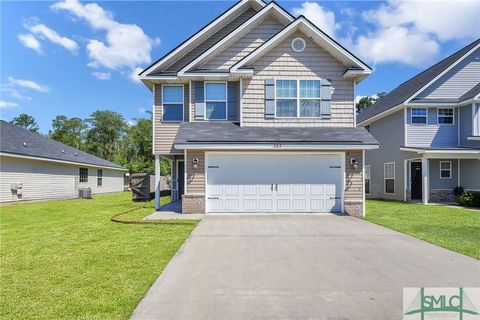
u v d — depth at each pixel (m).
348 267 5.36
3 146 17.97
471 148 16.56
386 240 7.42
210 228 8.88
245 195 11.80
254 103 12.71
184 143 10.98
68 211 14.16
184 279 4.78
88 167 27.39
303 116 12.73
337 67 12.80
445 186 17.86
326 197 11.85
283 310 3.72
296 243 7.12
